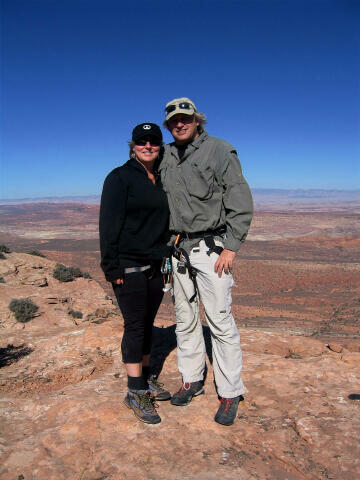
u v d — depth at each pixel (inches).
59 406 115.7
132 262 104.3
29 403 122.6
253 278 3882.9
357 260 5462.6
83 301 534.0
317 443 92.0
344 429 96.6
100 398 119.1
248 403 114.5
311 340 193.5
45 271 647.1
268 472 84.7
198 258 104.3
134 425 103.3
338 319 2439.7
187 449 93.4
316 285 3644.2
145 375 121.8
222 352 108.3
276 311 2716.5
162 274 110.5
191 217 102.3
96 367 167.9
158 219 103.7
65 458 90.8
